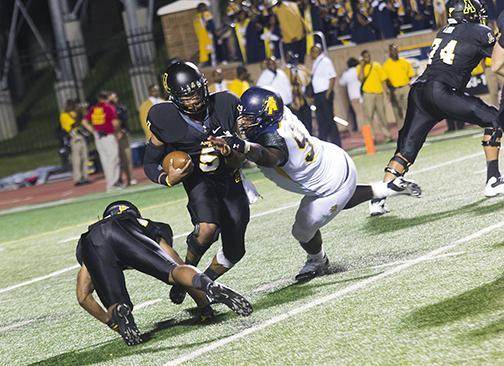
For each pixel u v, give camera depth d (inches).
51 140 3267.7
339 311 652.1
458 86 951.6
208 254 1013.2
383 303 649.0
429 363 513.7
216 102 688.4
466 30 946.7
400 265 761.0
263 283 808.9
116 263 657.6
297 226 759.1
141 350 649.6
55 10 3004.4
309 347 582.2
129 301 658.2
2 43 3622.0
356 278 748.0
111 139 1979.6
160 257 647.8
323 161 727.7
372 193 768.3
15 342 757.9
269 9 2198.6
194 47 2431.1
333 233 976.9
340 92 2304.4
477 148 1529.3
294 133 703.7
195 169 700.0
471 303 607.5
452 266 716.0
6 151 3245.6
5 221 1786.4
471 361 504.7
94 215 1615.4
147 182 2068.2
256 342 613.9
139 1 3198.8
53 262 1153.4
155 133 689.6
